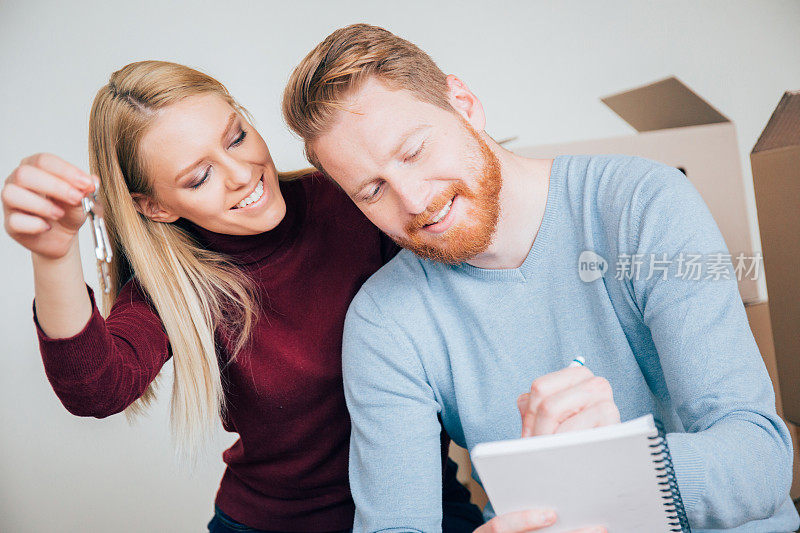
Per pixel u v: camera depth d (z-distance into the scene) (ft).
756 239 6.84
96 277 6.97
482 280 3.65
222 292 4.46
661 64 7.47
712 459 2.60
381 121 3.12
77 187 2.72
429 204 3.22
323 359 4.41
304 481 4.67
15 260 7.11
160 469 7.11
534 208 3.61
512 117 7.38
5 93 6.99
